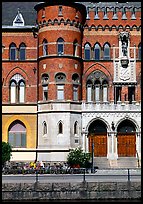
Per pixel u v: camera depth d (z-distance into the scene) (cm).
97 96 6469
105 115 6331
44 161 6119
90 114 6303
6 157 5519
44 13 6319
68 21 6253
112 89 6481
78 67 6316
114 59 6512
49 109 6153
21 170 5134
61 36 6225
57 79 6191
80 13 6425
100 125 6412
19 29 6562
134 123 6344
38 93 6384
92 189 3853
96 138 6359
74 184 3869
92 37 6525
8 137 6438
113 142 6312
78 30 6366
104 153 6331
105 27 6550
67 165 5703
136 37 6556
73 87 6244
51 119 6122
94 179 4150
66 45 6228
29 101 6475
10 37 6569
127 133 6397
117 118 6341
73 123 6172
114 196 3841
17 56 6544
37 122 6384
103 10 6581
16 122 6475
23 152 6378
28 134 6406
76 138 6197
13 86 6525
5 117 6456
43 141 6184
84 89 6425
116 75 6506
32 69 6525
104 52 6550
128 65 6519
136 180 3972
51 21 6247
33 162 6028
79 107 6291
